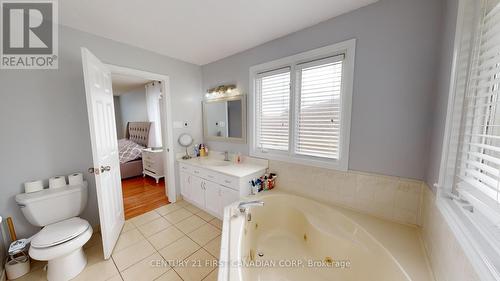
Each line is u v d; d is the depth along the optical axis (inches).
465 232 29.2
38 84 66.4
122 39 82.7
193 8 60.8
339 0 56.9
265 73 88.4
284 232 77.7
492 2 29.7
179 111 110.9
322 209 70.5
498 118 29.1
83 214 78.1
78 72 74.2
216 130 114.6
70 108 73.1
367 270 49.1
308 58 73.5
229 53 99.7
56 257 53.4
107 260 65.7
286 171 84.8
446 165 38.0
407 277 39.2
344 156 67.7
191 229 84.5
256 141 96.6
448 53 40.8
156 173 147.4
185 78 112.0
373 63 59.2
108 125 74.9
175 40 84.0
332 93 70.3
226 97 105.9
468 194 31.5
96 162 61.7
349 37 63.1
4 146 61.2
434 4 48.7
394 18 54.7
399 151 57.2
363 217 62.6
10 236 61.9
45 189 66.1
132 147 168.4
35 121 66.3
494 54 28.1
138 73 91.4
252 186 82.7
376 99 59.7
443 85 42.8
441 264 36.6
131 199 117.1
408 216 57.2
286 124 84.4
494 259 24.1
